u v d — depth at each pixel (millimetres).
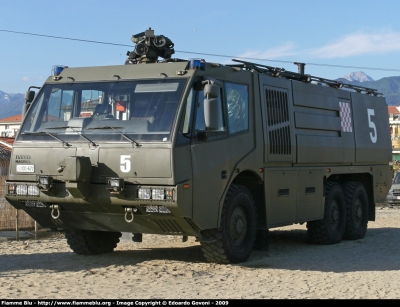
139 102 9211
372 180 15219
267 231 11117
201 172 9094
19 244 12734
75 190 8922
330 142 13164
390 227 17406
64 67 10195
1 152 24688
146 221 9281
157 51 10672
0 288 7906
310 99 12609
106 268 9594
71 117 9641
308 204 12219
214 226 9406
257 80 10867
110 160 8969
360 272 9867
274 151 11094
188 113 9039
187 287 8227
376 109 15617
